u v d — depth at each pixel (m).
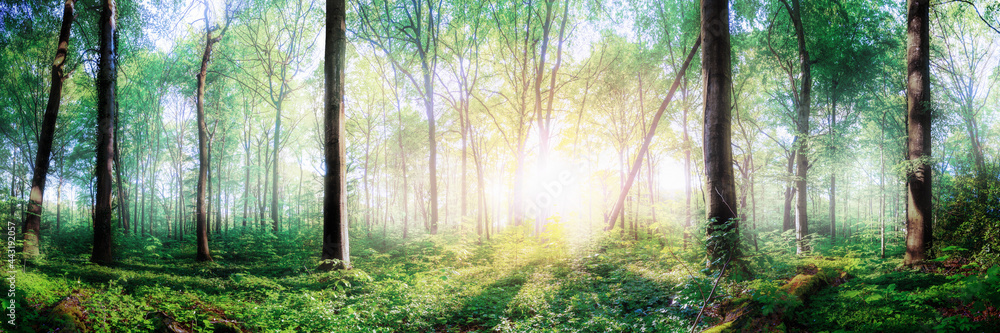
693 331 4.97
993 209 7.48
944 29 19.25
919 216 8.56
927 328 4.35
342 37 12.38
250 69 28.28
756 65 20.12
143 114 28.12
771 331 4.88
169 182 36.12
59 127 21.72
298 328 6.49
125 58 18.89
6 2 14.05
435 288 9.20
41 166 12.91
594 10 20.25
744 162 26.00
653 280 8.43
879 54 17.81
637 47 22.20
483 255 16.09
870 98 19.23
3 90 17.48
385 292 8.96
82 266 11.23
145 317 5.60
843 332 4.56
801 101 15.33
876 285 6.24
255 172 33.19
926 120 8.80
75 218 35.56
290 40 26.31
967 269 6.54
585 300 7.57
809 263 8.66
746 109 24.00
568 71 25.44
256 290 9.28
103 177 13.93
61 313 4.96
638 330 5.79
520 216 19.94
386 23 20.70
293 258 15.99
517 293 8.70
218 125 28.55
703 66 9.38
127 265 13.19
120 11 16.56
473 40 21.75
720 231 7.89
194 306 6.54
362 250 17.98
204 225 16.34
